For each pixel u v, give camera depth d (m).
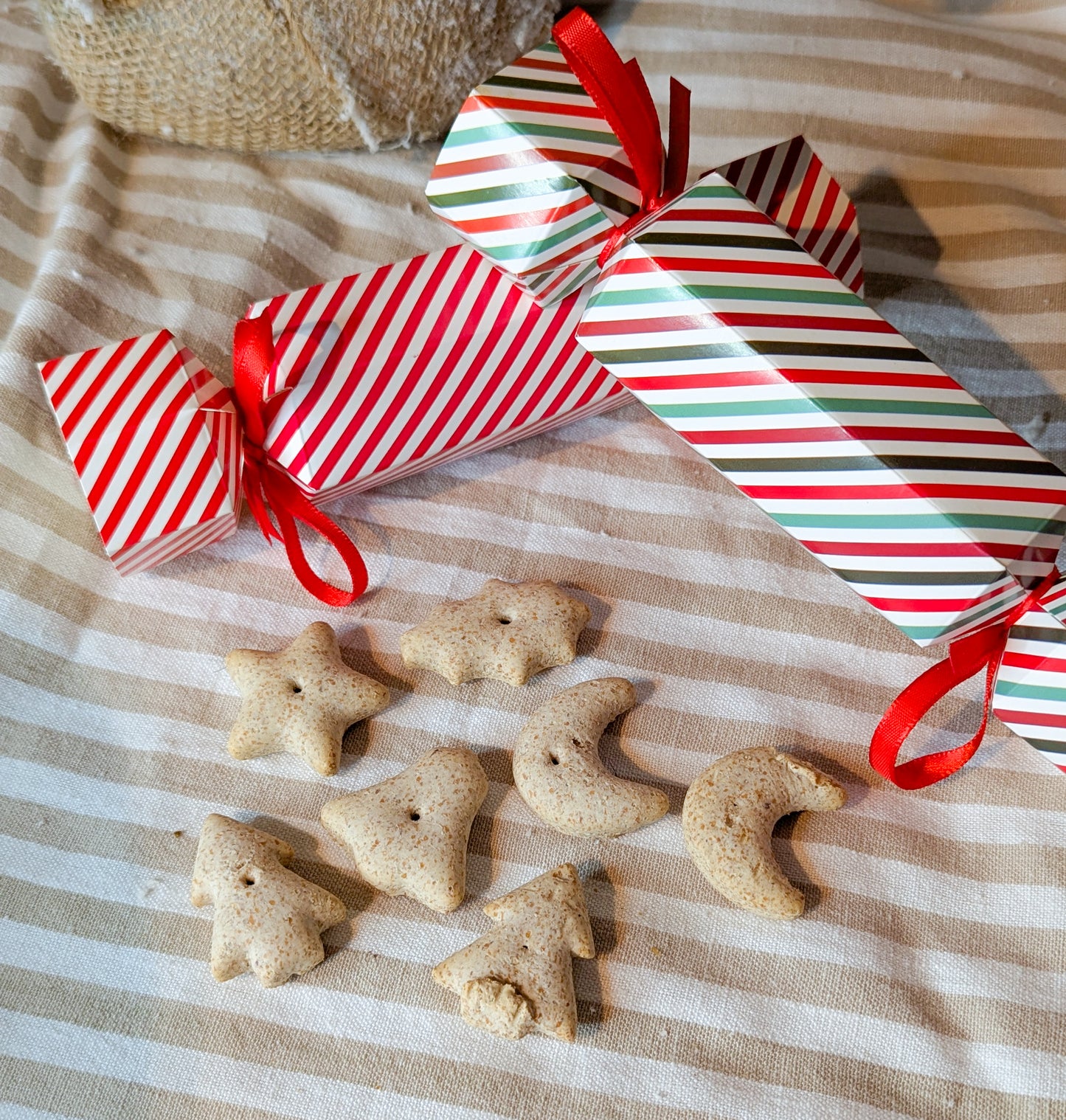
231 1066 0.25
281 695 0.28
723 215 0.26
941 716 0.29
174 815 0.28
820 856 0.27
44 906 0.27
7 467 0.32
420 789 0.27
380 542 0.32
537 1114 0.25
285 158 0.37
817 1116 0.25
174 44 0.33
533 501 0.32
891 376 0.24
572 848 0.28
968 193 0.36
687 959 0.26
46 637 0.30
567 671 0.30
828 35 0.38
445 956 0.26
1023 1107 0.25
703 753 0.29
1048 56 0.38
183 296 0.35
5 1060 0.26
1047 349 0.33
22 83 0.38
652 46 0.39
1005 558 0.23
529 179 0.26
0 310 0.35
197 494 0.29
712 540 0.32
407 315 0.30
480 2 0.33
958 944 0.27
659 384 0.26
